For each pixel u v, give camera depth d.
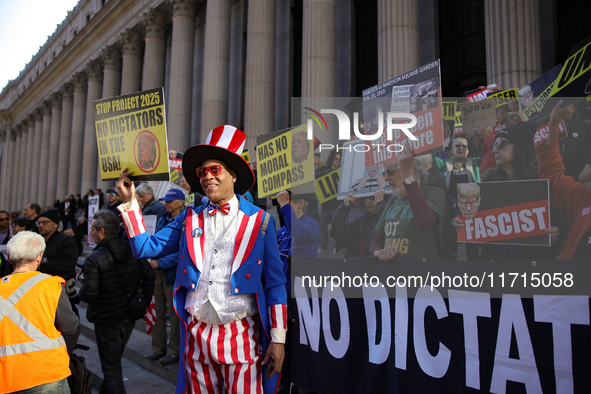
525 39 5.80
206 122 11.87
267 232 1.81
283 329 1.72
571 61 1.72
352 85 11.70
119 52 19.59
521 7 5.85
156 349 4.03
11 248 2.21
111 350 2.92
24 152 33.75
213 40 12.17
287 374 2.86
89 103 20.84
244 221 1.79
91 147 20.33
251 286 1.70
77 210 14.92
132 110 2.15
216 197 1.79
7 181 36.31
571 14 8.12
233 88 15.05
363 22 11.90
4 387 1.93
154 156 2.07
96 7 24.59
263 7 10.57
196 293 1.74
